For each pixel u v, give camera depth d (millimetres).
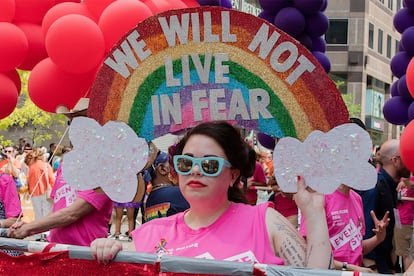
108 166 4312
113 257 3494
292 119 4117
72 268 3625
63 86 7766
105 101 4348
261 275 3197
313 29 10836
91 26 7191
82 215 5648
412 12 11016
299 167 3988
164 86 4297
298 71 4102
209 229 3576
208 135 3547
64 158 4359
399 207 9273
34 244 3715
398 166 7766
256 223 3572
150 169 6430
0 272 3715
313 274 3123
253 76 4180
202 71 4246
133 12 7160
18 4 8484
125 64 4320
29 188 14695
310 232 3564
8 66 8094
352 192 6020
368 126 62250
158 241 3664
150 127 4316
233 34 4191
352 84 59250
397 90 11352
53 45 7191
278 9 10805
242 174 3695
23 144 31969
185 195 3580
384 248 7559
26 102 34656
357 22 58656
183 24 4238
